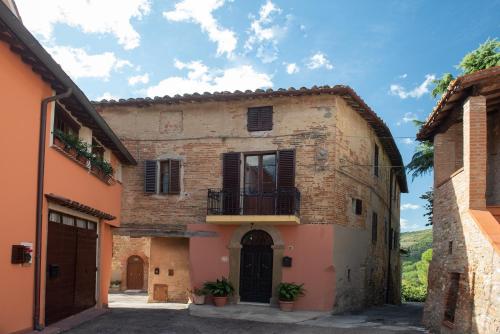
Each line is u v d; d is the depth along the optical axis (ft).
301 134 51.88
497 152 40.42
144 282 97.45
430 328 38.14
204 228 54.13
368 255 62.08
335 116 51.26
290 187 51.21
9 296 28.45
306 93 51.11
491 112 41.24
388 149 73.00
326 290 49.34
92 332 34.14
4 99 27.71
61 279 36.91
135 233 56.29
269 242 52.54
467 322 29.99
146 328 37.09
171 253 64.85
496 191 40.40
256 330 38.32
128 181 57.26
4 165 27.86
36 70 31.22
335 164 51.01
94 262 45.62
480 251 29.19
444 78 61.16
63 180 36.45
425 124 41.88
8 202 28.32
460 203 33.83
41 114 32.48
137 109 58.13
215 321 42.45
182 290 63.72
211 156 54.85
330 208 50.24
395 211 88.17
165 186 56.49
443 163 41.29
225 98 53.62
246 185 53.57
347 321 43.86
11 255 28.68
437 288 38.09
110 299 76.38
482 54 59.31
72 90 33.99
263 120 53.42
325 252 49.83
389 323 42.50
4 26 25.34
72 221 39.75
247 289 52.47
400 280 97.60
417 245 188.85
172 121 56.85
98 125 42.57
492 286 26.84
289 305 48.44
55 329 32.71
